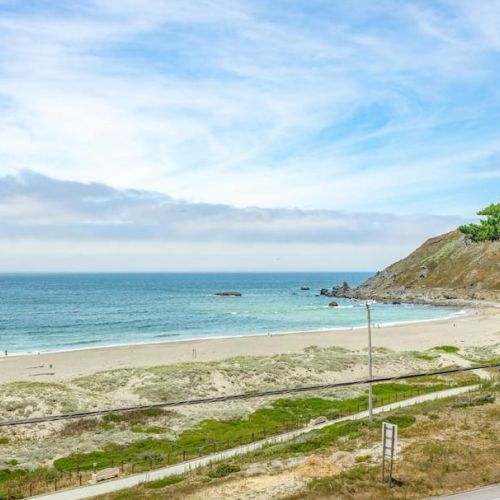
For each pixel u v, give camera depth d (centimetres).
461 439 3400
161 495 2770
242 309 17850
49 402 5369
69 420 4972
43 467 3856
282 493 2641
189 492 2767
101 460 3981
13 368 7919
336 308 18038
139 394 5875
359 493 2548
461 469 2848
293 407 5550
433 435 3516
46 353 9331
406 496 2509
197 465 3703
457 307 17400
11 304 19638
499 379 6112
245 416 5216
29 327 13388
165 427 4884
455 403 4419
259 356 8112
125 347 9900
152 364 8162
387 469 2878
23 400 5378
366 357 7931
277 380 6644
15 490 3300
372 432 3750
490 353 8506
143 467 3766
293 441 3944
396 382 6562
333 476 2805
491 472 2775
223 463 3500
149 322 14362
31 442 4484
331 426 4472
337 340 10462
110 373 6794
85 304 19688
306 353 8350
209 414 5269
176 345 10088
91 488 3303
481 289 18988
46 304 19662
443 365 7594
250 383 6519
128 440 4481
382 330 12000
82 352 9356
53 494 3200
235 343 10212
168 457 3972
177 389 6066
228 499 2595
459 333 11262
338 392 6094
